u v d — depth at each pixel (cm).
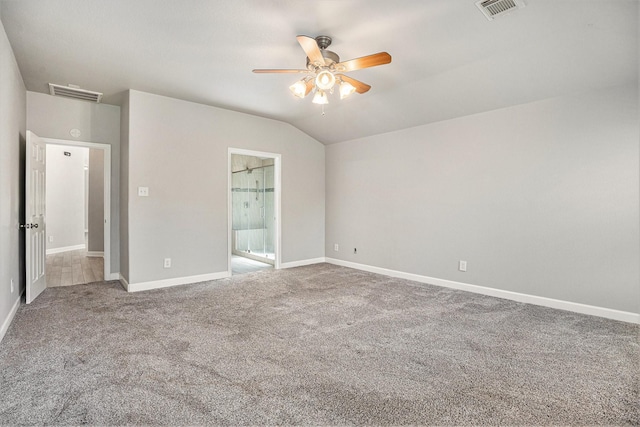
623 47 259
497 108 371
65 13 231
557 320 303
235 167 693
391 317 311
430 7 224
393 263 487
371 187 517
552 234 338
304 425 161
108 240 445
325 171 599
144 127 396
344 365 220
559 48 273
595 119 310
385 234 497
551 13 230
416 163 455
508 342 256
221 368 214
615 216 302
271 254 609
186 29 253
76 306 336
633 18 231
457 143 411
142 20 240
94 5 221
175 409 172
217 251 463
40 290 380
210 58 303
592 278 316
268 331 276
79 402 176
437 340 260
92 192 641
